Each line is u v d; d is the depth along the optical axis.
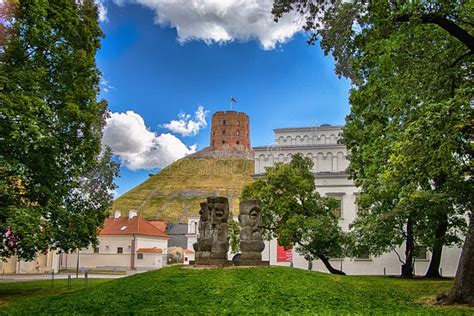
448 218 30.56
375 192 26.41
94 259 65.06
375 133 21.47
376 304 14.73
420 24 15.23
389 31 16.22
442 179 23.67
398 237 30.69
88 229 26.62
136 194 130.38
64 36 24.02
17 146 20.38
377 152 19.66
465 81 17.03
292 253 44.72
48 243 23.42
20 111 19.83
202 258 21.06
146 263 63.84
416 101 17.00
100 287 18.27
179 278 17.78
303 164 35.38
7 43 21.42
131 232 65.25
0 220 20.23
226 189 125.75
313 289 16.45
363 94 20.78
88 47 25.41
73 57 24.11
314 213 33.94
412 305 14.78
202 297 15.23
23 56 22.17
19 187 22.48
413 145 14.41
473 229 15.20
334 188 44.84
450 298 15.09
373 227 29.42
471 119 14.16
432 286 20.64
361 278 24.33
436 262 31.11
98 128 28.77
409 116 16.84
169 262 73.12
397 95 17.41
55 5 23.55
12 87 20.06
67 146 24.91
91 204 28.14
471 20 15.95
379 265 43.41
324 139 48.50
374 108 20.72
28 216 19.91
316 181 45.28
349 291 16.83
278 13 16.91
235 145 150.25
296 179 33.19
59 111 23.44
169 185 134.00
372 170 21.59
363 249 31.17
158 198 125.81
